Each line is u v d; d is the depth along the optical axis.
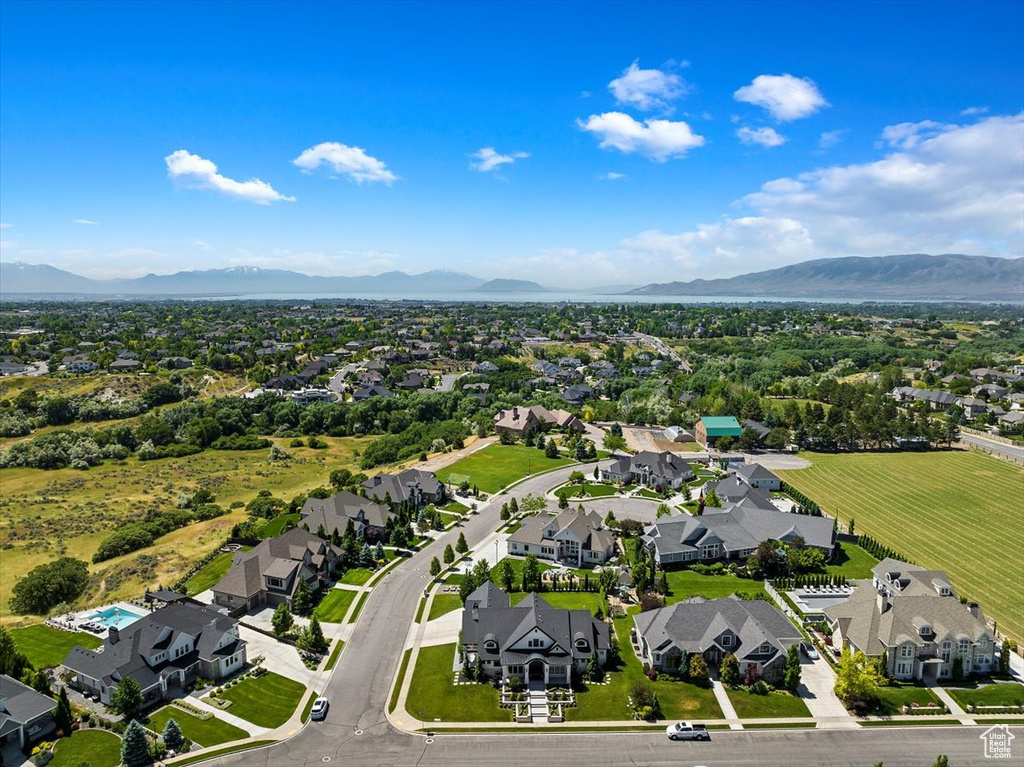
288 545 97.00
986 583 96.38
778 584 94.25
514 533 108.94
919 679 71.56
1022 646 78.81
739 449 179.12
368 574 99.50
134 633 72.62
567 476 151.00
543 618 75.19
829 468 160.75
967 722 64.94
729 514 111.56
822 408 195.62
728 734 63.22
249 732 63.78
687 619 76.31
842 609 80.12
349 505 116.12
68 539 118.56
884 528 119.56
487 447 178.62
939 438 178.88
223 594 89.75
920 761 59.41
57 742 62.12
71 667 71.25
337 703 68.38
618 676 73.12
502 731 64.00
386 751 61.06
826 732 63.53
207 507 130.12
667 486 142.12
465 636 76.06
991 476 152.75
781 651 72.06
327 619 86.00
